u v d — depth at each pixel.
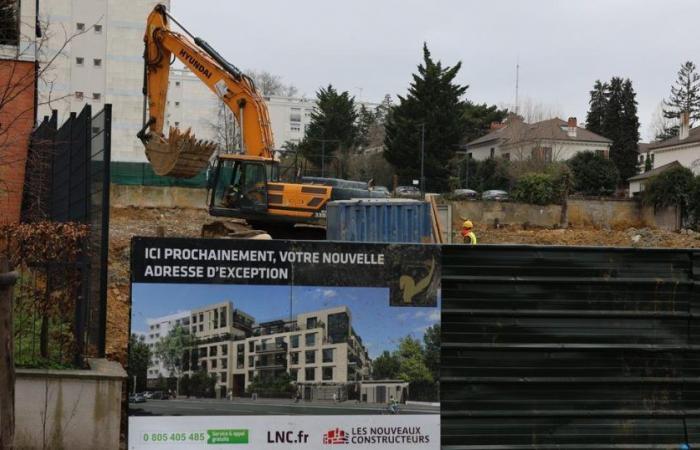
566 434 8.51
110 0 64.12
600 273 8.59
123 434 8.70
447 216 32.91
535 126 78.69
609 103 86.56
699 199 40.56
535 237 36.28
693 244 35.12
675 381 8.64
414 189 55.66
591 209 41.19
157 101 22.66
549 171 48.81
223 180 22.05
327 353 8.15
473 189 62.66
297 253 8.12
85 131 10.48
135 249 7.90
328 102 80.38
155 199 35.44
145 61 22.72
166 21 22.78
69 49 63.03
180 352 7.94
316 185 21.97
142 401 7.88
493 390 8.41
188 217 32.72
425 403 8.28
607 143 81.56
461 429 8.35
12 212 14.73
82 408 8.10
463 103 86.56
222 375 8.00
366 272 8.23
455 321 8.38
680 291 8.70
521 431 8.45
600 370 8.57
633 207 41.75
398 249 8.29
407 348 8.27
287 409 8.09
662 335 8.65
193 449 7.95
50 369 8.34
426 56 64.44
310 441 8.11
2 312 5.64
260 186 21.80
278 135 127.81
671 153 70.44
